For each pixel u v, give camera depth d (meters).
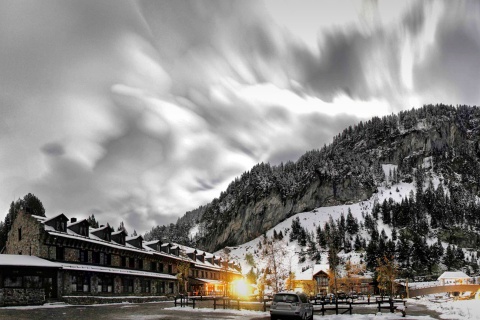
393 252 198.62
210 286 100.94
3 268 44.62
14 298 44.28
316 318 33.50
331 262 114.50
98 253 61.91
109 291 61.59
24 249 53.97
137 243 75.12
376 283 113.25
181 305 48.75
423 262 199.75
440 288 110.75
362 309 48.84
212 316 35.12
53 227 54.53
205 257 115.81
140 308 46.00
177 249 91.75
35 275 47.94
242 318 33.12
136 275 68.25
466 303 52.94
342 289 123.06
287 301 29.23
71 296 51.19
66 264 53.66
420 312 41.84
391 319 32.81
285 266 132.50
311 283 122.69
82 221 60.00
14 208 105.69
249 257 175.75
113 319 30.56
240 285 110.81
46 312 36.34
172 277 81.94
